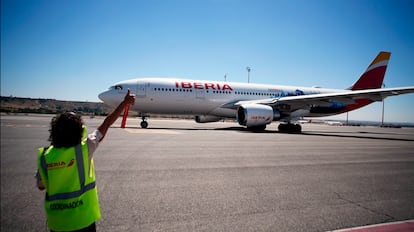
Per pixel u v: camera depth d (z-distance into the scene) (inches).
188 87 762.8
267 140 506.3
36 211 130.1
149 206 141.3
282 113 780.0
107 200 148.3
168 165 245.8
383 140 637.9
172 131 664.4
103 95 721.0
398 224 128.7
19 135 468.8
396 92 600.1
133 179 193.5
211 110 799.1
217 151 340.8
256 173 227.0
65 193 67.2
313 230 118.6
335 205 153.3
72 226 67.4
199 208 141.0
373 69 955.3
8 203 139.9
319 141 539.5
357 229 121.6
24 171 206.7
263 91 870.4
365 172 247.8
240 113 733.9
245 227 119.3
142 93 718.5
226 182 195.0
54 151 68.3
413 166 288.8
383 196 173.6
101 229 111.9
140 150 327.0
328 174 233.0
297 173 232.5
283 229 118.5
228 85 827.4
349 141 573.0
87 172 71.1
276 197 164.2
